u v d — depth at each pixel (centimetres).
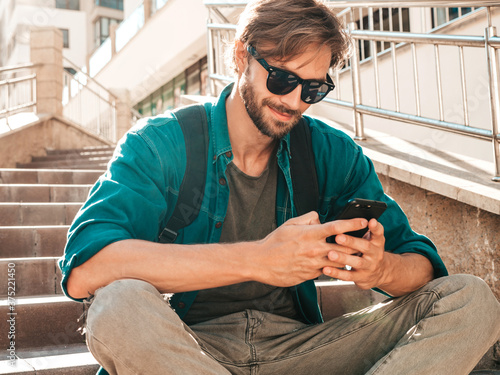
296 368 123
